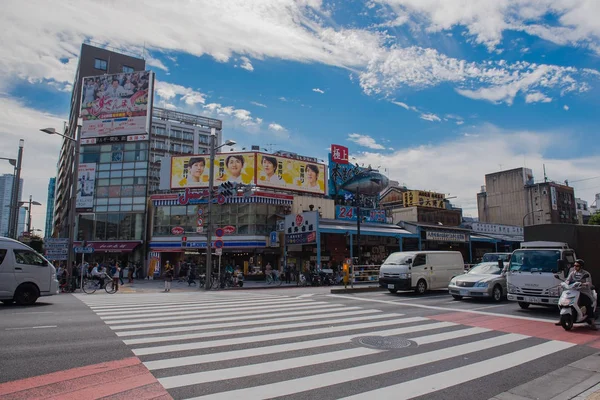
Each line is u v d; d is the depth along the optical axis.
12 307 12.13
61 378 5.28
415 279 17.73
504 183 73.00
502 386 5.47
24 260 12.85
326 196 40.19
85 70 66.56
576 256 12.93
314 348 7.15
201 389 4.96
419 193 48.56
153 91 41.34
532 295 12.12
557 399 5.07
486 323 10.20
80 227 39.28
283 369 5.88
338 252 35.22
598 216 55.94
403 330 8.99
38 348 6.79
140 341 7.44
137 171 39.53
